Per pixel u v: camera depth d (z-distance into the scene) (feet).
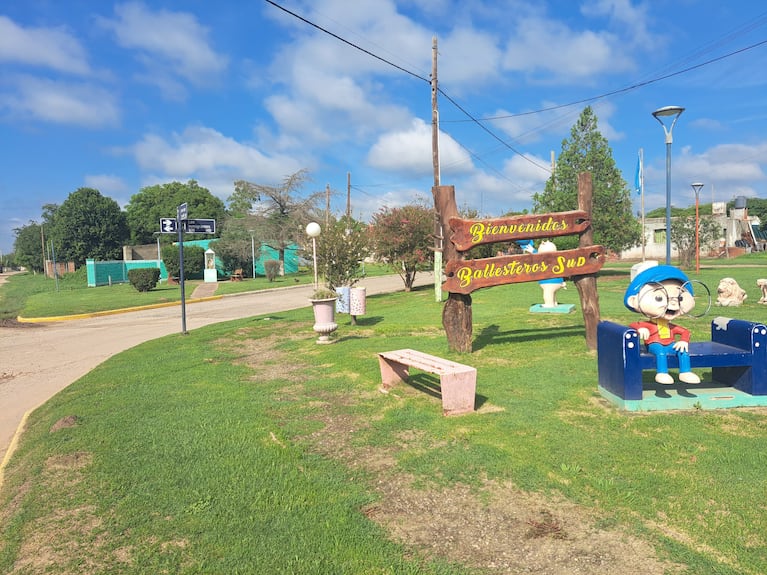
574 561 9.07
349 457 14.16
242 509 11.35
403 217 69.72
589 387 19.10
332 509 11.21
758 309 36.70
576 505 10.93
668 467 12.29
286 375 24.59
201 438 15.87
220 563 9.38
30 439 17.83
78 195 185.68
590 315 25.93
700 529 9.79
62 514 11.67
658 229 159.53
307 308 57.62
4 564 9.90
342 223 58.03
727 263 117.29
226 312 61.57
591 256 25.89
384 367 20.83
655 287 16.14
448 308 26.55
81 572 9.46
